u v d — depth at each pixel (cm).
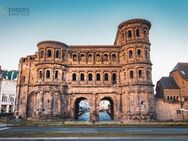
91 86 6431
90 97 6394
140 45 6238
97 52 6756
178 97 6894
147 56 6269
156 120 5753
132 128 4047
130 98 5994
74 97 6406
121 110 6272
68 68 6600
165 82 7300
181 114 6400
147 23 6500
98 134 2805
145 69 6075
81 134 2798
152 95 6022
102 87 6438
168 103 6469
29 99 6806
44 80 6197
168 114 6372
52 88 6125
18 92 6875
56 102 6109
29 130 3500
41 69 6319
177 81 7206
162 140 2302
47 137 2550
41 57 6450
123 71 6444
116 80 6500
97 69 6575
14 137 2539
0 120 5600
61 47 6575
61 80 6331
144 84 5947
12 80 10188
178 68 7338
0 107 9494
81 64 6612
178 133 2895
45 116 5938
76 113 6875
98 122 5119
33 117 6238
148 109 5822
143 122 5194
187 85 6800
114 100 6359
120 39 6981
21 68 7081
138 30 6400
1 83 9631
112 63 6656
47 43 6450
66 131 3322
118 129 3797
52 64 6306
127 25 6519
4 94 9719
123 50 6575
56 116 6016
